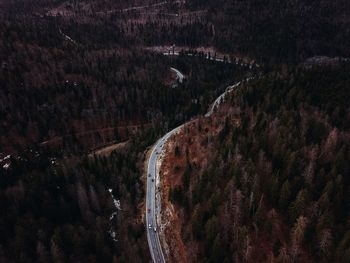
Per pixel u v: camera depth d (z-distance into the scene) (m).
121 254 101.50
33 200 111.62
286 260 80.31
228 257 86.56
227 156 110.94
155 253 103.75
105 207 117.62
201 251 93.38
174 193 110.69
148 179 127.50
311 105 134.25
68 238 101.94
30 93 196.50
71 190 117.81
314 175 95.88
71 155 171.12
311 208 85.75
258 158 104.62
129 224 110.00
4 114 181.25
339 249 76.56
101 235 102.00
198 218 96.06
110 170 132.25
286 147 105.94
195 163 117.81
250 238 88.44
